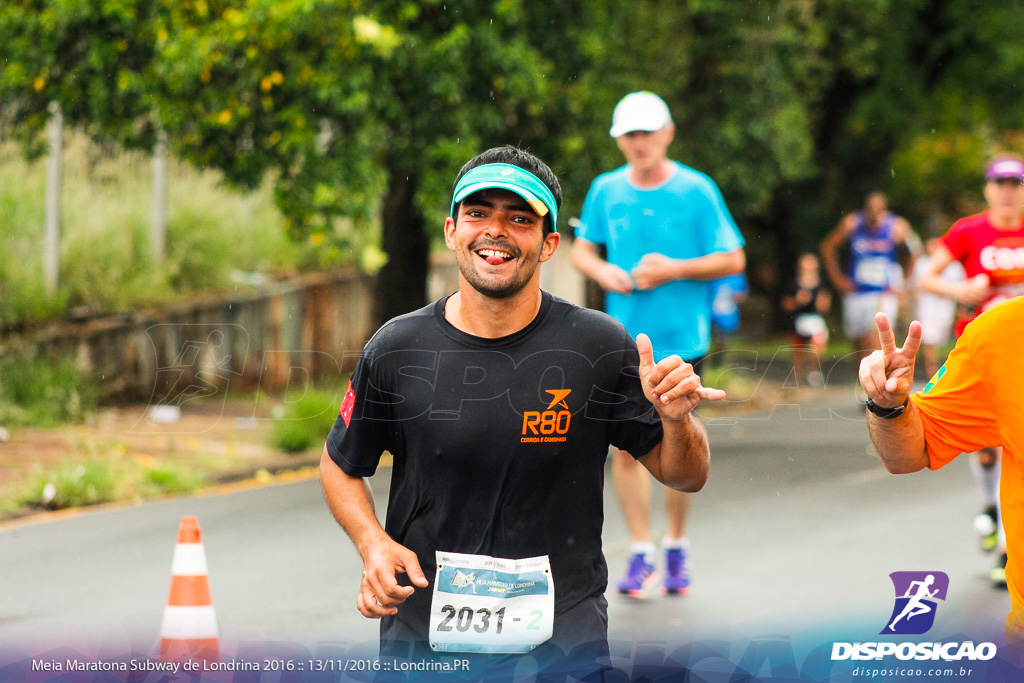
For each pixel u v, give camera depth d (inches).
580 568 302.7
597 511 305.4
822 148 2410.2
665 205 557.9
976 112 2586.1
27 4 984.3
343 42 942.4
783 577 584.4
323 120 1029.8
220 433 906.1
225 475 836.0
